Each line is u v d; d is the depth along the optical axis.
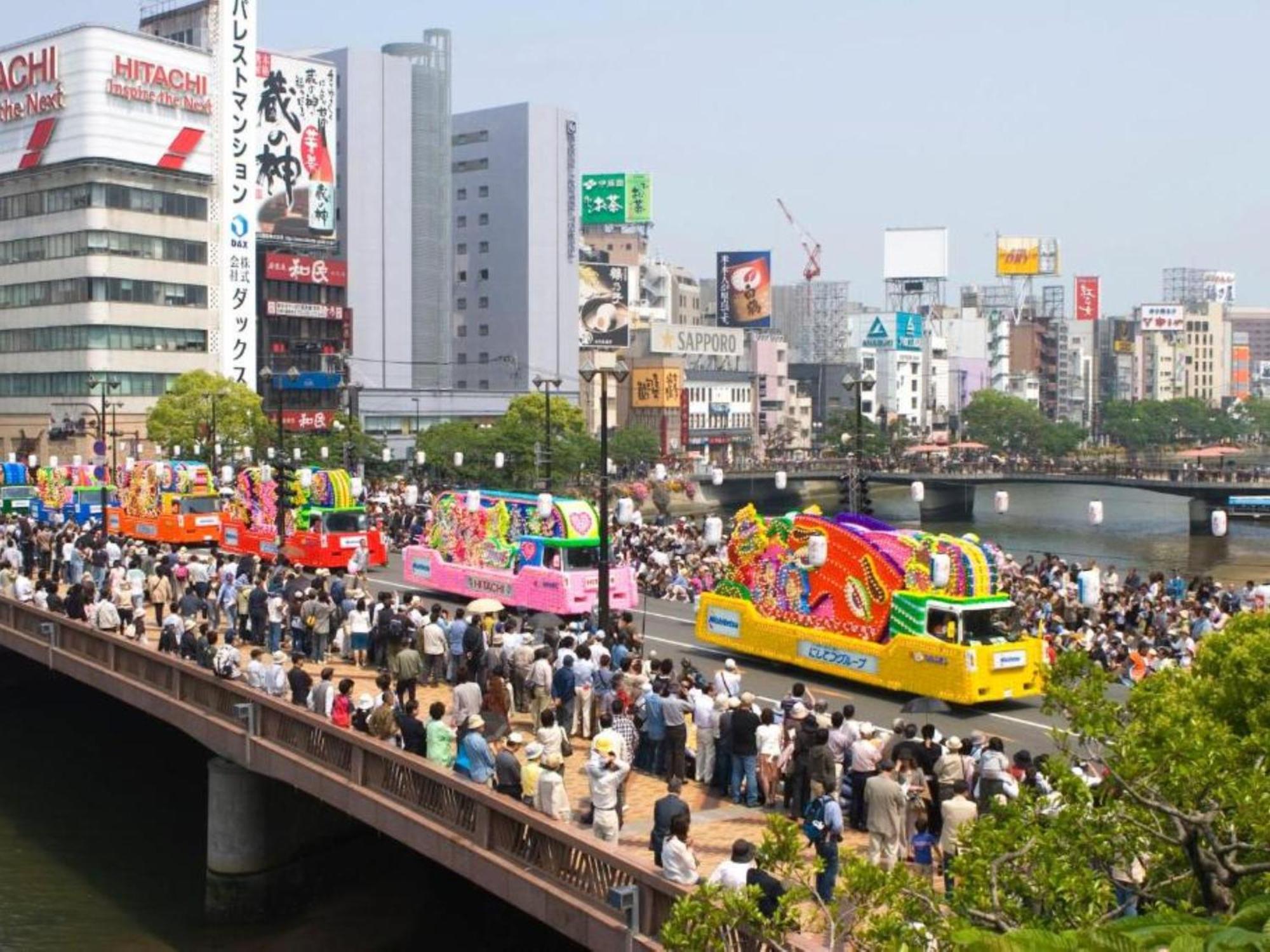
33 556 54.22
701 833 24.69
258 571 46.34
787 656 39.59
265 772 30.39
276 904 31.86
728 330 199.00
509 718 29.53
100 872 35.16
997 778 22.98
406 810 25.61
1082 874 13.94
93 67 118.69
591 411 168.38
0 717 52.41
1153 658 36.75
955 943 11.76
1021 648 35.31
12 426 127.25
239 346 131.62
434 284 173.38
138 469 68.69
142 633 39.62
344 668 38.28
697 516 137.00
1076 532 126.94
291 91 141.50
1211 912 14.05
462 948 29.59
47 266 123.81
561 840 21.58
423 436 127.25
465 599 51.50
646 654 41.88
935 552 35.78
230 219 130.38
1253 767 15.87
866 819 24.41
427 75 172.00
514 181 175.88
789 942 16.09
